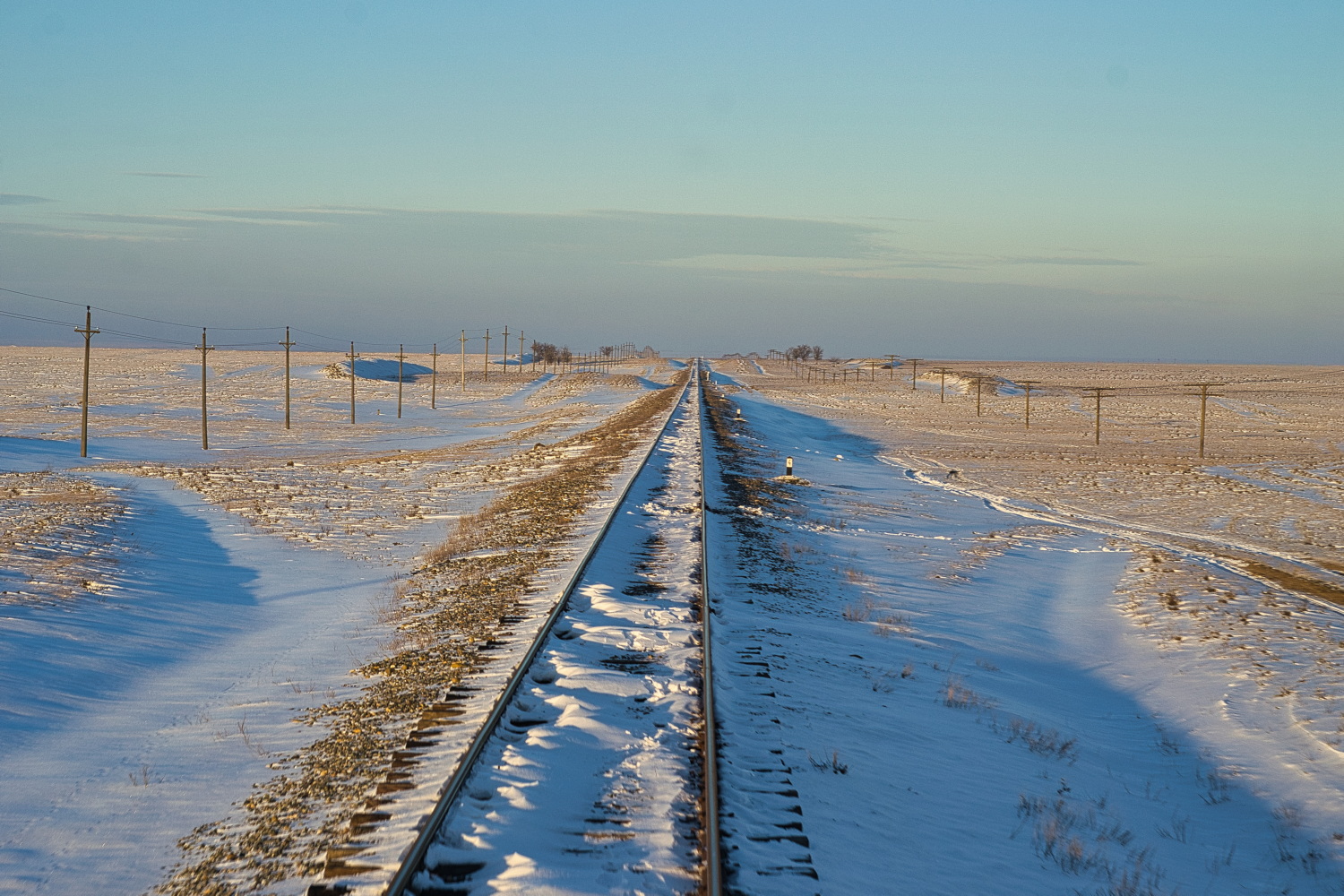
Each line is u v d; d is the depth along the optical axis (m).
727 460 42.91
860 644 14.70
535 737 8.64
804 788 8.36
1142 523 34.44
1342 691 14.52
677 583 16.09
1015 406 114.19
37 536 24.20
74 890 7.11
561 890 6.11
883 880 7.03
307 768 9.02
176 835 8.01
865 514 32.19
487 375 168.12
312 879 6.62
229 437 71.38
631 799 7.58
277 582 20.66
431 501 33.75
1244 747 12.29
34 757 10.12
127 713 11.82
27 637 14.61
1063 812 9.33
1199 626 18.69
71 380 134.62
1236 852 9.11
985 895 7.22
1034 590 21.98
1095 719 13.66
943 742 10.81
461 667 11.27
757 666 11.98
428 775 7.99
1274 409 114.00
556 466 40.72
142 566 21.23
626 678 10.59
